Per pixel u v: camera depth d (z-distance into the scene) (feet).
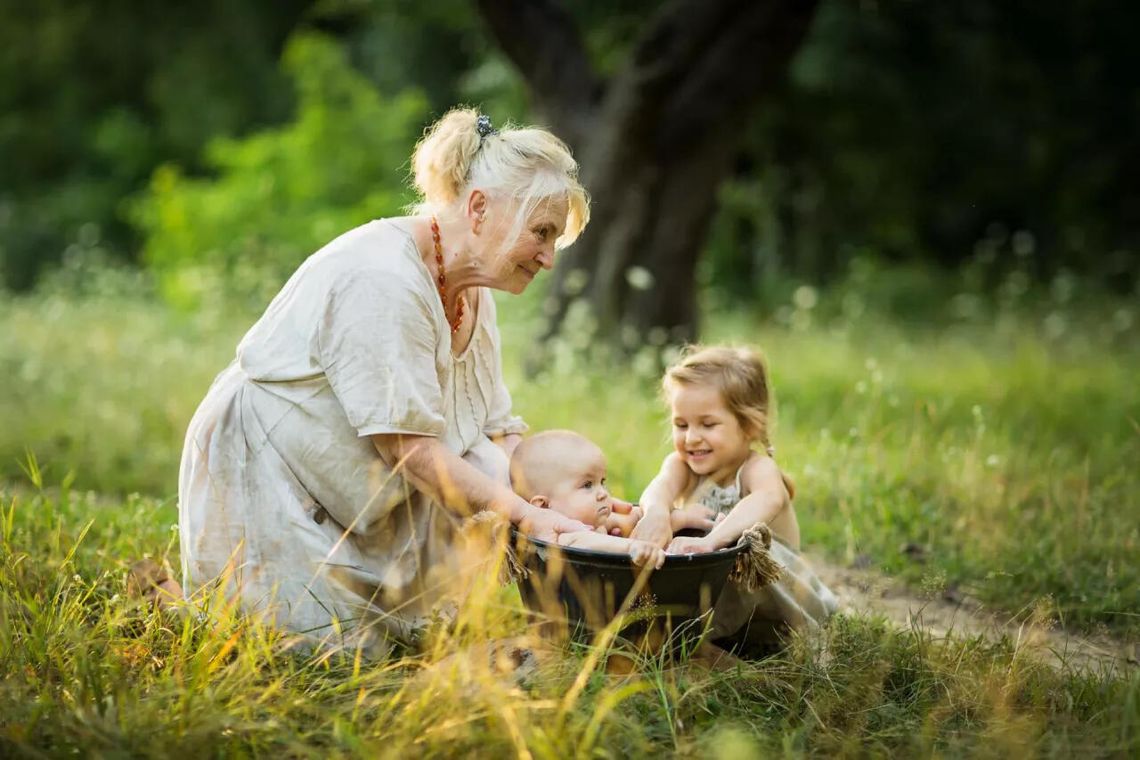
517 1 37.70
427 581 14.29
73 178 96.68
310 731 11.19
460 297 14.65
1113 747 11.42
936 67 73.41
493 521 13.46
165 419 28.58
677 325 37.27
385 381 13.32
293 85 93.45
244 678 11.83
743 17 36.24
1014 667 13.34
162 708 11.44
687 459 15.48
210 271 46.03
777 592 14.24
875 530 21.04
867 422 27.02
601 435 26.35
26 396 31.01
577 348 35.70
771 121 71.15
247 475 14.03
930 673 13.42
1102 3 75.82
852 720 12.18
